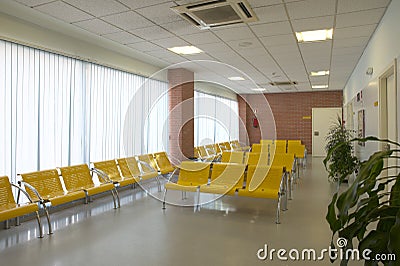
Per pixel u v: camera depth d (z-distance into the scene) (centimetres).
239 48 600
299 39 540
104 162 566
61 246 340
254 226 409
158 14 415
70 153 545
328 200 548
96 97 607
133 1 372
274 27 468
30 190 410
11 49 441
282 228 400
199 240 359
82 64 573
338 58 689
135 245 344
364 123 608
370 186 146
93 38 546
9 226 404
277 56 670
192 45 579
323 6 386
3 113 430
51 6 389
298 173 802
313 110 1389
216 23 446
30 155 471
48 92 503
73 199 424
